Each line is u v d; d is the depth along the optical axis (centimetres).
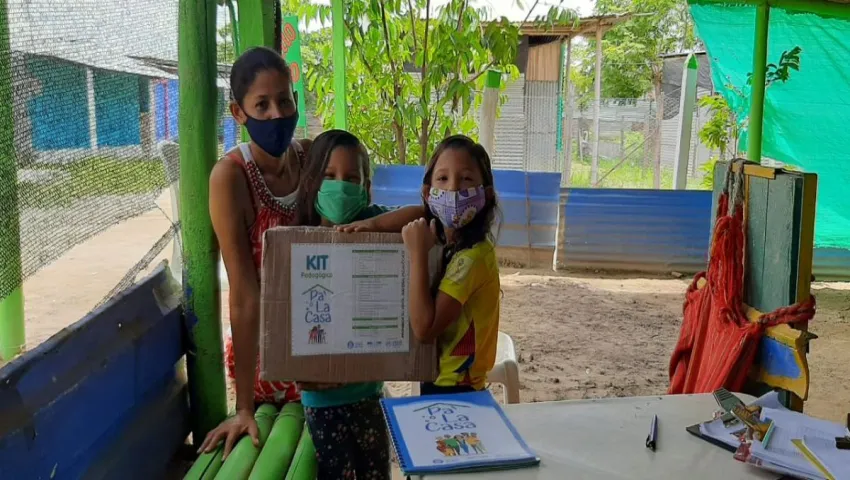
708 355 284
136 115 232
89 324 192
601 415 187
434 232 199
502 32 663
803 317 249
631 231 735
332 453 214
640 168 1537
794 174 250
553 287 673
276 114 227
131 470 208
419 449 161
